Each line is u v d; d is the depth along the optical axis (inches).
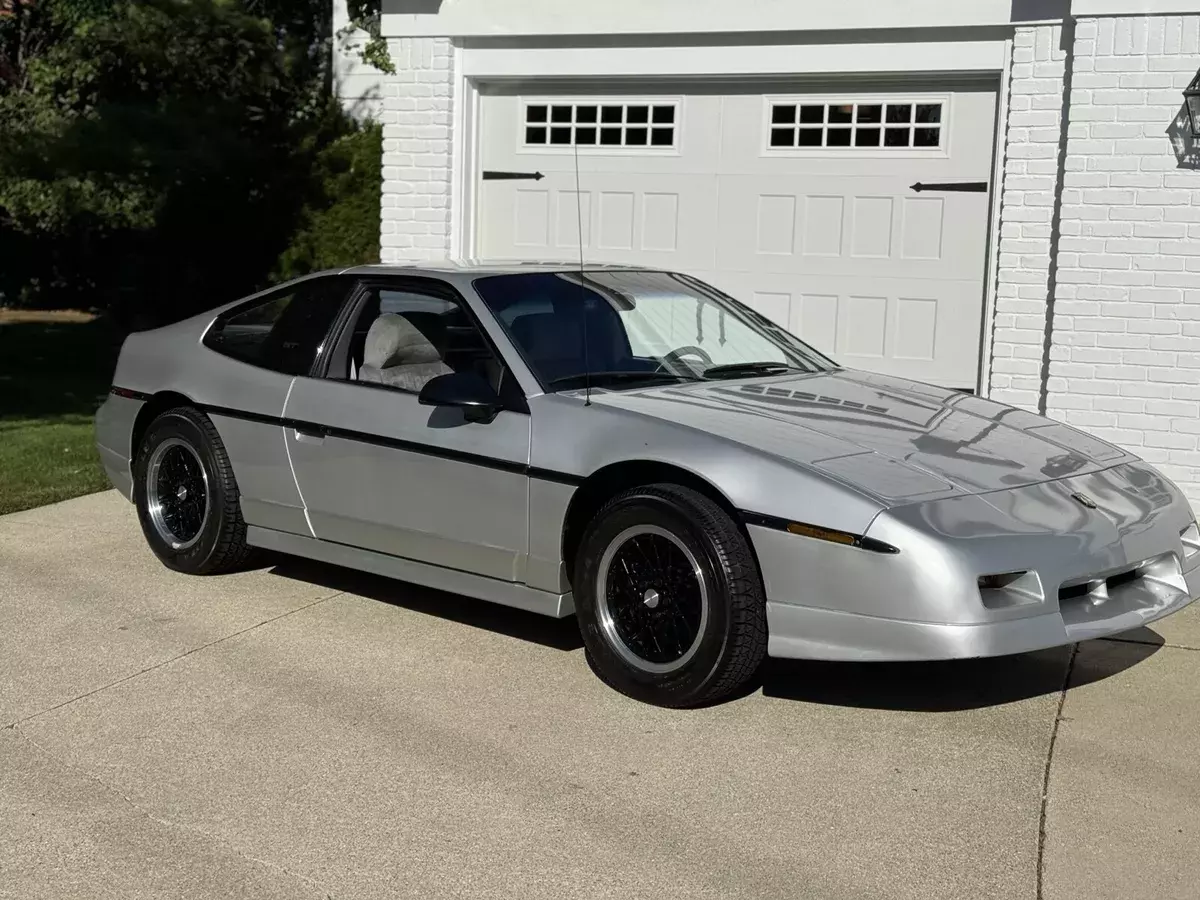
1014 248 313.3
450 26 362.0
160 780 158.2
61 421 395.9
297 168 499.8
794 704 183.6
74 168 488.1
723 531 171.9
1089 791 156.6
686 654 176.4
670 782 158.2
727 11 334.0
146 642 207.2
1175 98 291.3
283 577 244.5
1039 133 308.2
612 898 131.6
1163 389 300.2
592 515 192.4
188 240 520.4
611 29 346.0
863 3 320.2
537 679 192.2
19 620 217.3
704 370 214.1
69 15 613.6
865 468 173.0
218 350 241.3
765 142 341.7
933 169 326.3
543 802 152.8
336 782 157.8
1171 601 182.7
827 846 142.6
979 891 133.5
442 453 200.5
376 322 220.4
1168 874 137.0
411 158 371.6
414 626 216.5
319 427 217.5
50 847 141.8
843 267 337.7
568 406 191.0
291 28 648.4
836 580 164.9
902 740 171.5
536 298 213.5
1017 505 172.2
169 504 246.2
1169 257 296.2
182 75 512.7
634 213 358.0
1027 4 305.9
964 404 213.8
